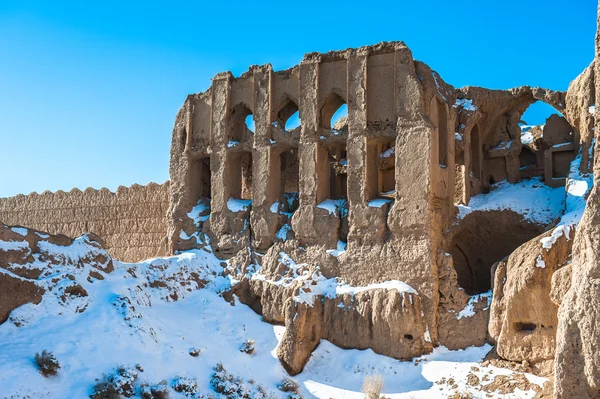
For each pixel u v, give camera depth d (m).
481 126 39.03
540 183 37.38
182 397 27.42
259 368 30.77
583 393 23.77
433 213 32.91
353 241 33.66
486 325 30.70
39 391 25.23
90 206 45.28
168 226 39.19
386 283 32.44
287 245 35.16
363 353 31.61
